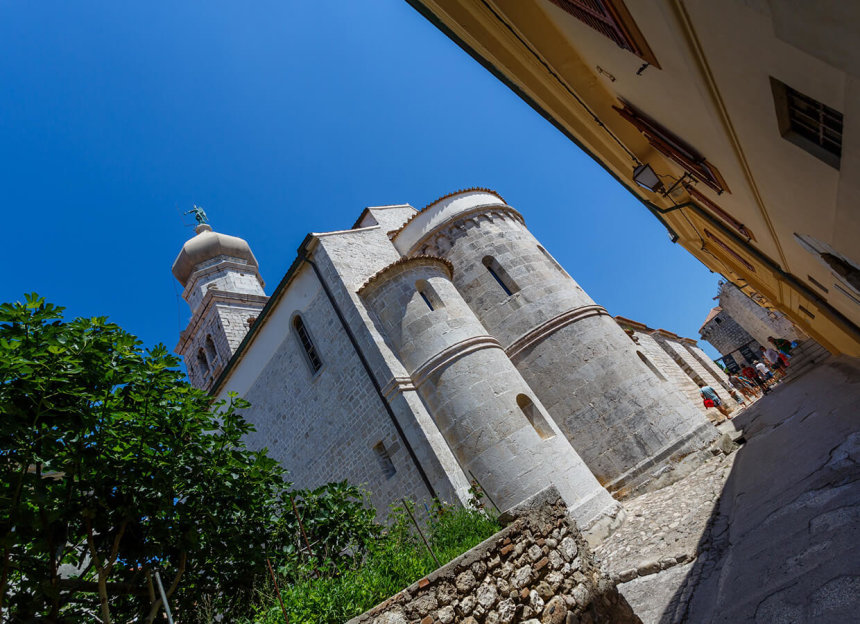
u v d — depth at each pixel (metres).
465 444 13.34
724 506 10.25
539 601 6.02
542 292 17.98
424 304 15.52
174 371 7.50
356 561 7.97
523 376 17.20
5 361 5.34
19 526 5.63
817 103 3.39
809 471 8.80
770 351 26.92
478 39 6.63
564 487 12.75
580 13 5.33
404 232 20.84
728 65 3.75
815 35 2.39
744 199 7.74
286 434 18.81
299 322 19.14
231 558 8.02
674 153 8.30
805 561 5.90
